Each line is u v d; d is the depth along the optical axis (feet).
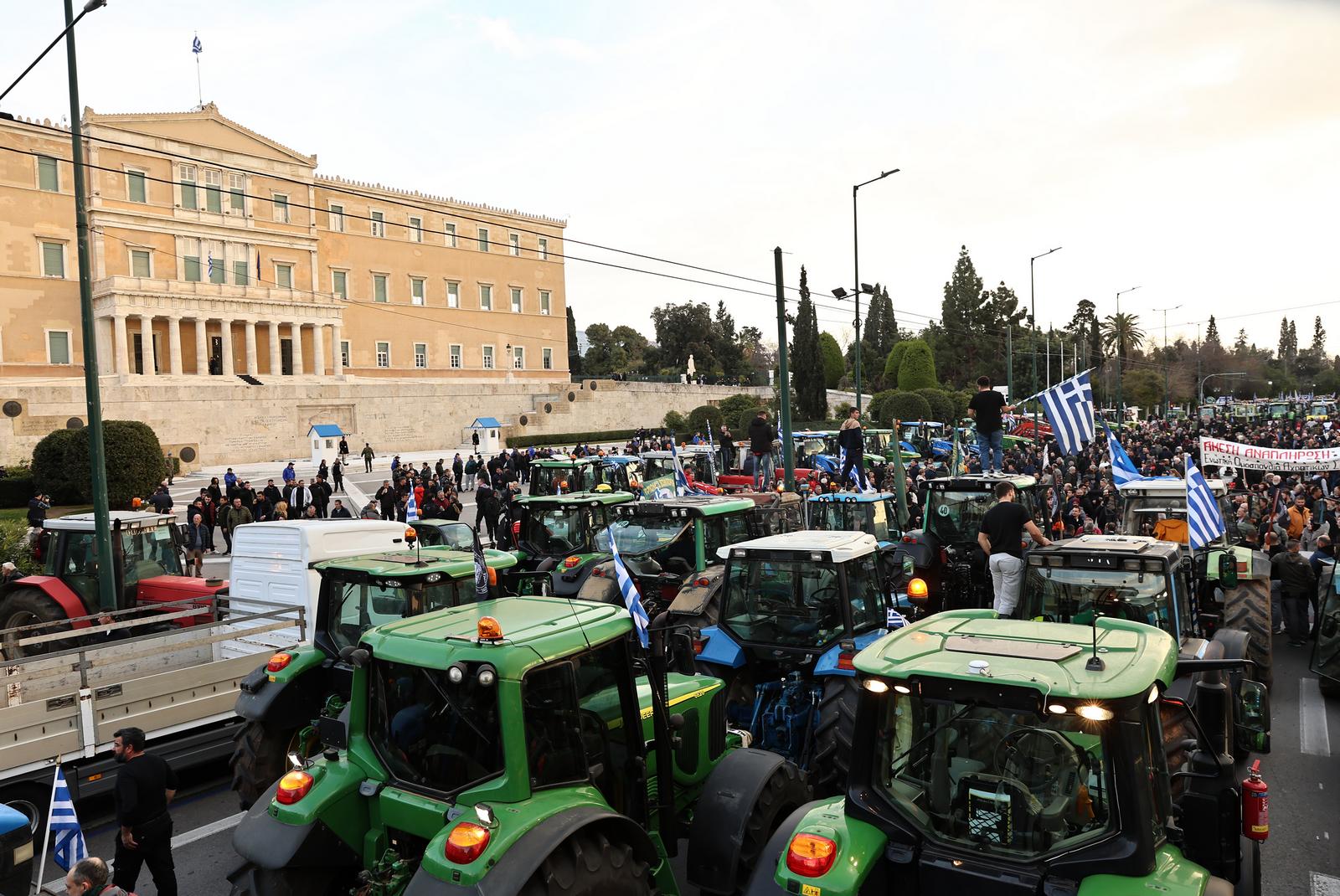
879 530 51.65
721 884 18.19
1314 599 47.29
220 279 205.98
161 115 196.13
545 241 278.05
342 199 230.48
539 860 13.58
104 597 41.81
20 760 24.22
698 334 343.26
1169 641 14.71
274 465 173.47
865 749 14.11
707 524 40.68
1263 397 423.23
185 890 23.32
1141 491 46.83
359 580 26.12
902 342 271.49
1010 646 14.55
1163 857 12.57
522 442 215.31
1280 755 30.96
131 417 163.84
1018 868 12.70
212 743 28.99
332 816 15.92
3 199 178.09
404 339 242.99
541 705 15.52
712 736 21.85
